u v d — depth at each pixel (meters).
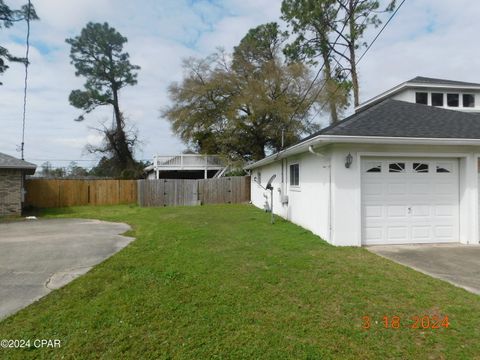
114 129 27.20
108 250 6.73
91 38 26.81
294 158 10.04
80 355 2.66
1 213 12.91
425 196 7.09
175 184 18.02
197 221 10.66
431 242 7.09
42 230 9.63
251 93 22.08
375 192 6.98
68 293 4.09
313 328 3.08
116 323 3.19
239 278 4.53
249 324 3.16
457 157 7.10
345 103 21.27
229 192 18.97
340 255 5.86
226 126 23.33
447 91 14.18
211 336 2.94
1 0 13.59
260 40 25.98
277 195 12.51
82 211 15.16
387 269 4.98
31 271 5.17
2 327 3.16
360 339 2.88
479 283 4.35
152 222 10.88
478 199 7.07
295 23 19.14
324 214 7.32
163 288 4.17
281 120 22.31
